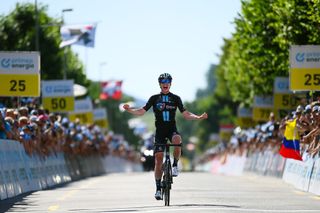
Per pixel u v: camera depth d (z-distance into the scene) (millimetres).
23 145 48281
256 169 79688
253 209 32156
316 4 57906
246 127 107938
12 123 46781
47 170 55781
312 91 57812
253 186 51938
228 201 36688
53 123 62156
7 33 89750
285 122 54844
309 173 47031
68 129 68625
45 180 54156
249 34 78688
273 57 77500
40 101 86938
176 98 34688
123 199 39812
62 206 36031
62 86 81062
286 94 75875
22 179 46250
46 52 95625
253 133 83438
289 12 64625
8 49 89812
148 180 64312
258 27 76688
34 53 60719
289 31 65062
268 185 53719
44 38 95438
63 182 62562
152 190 47656
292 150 51406
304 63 56625
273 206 34000
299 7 64125
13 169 43969
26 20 90750
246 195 41438
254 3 76812
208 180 63375
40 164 53094
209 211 30438
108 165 114375
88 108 98125
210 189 47344
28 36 91375
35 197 42250
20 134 48656
